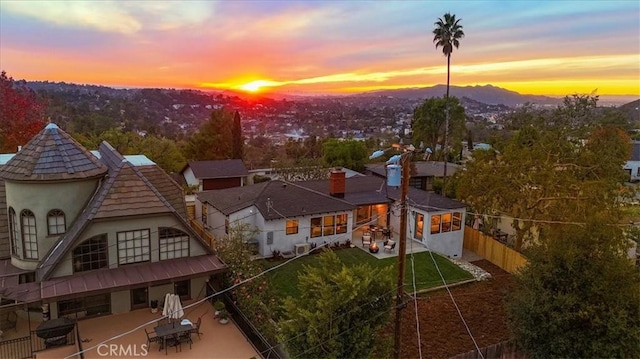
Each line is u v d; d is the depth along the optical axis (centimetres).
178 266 1839
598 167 2542
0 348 1548
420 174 4122
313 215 2558
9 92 3950
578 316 1506
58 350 1534
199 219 3145
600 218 1620
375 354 1388
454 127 5819
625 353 1466
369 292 1366
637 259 2272
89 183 1898
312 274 1408
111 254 1761
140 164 2419
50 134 1886
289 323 1355
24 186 1742
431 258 2498
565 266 1580
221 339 1639
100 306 1781
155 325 1708
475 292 2184
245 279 1833
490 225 2841
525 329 1602
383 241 2733
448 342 1744
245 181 4550
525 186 2498
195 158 5541
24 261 1789
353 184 3256
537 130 3212
